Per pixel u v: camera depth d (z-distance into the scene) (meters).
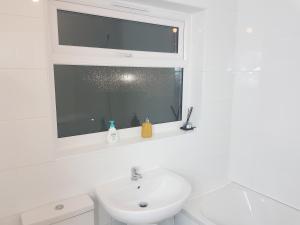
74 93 1.54
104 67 1.65
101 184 1.56
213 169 2.28
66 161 1.40
